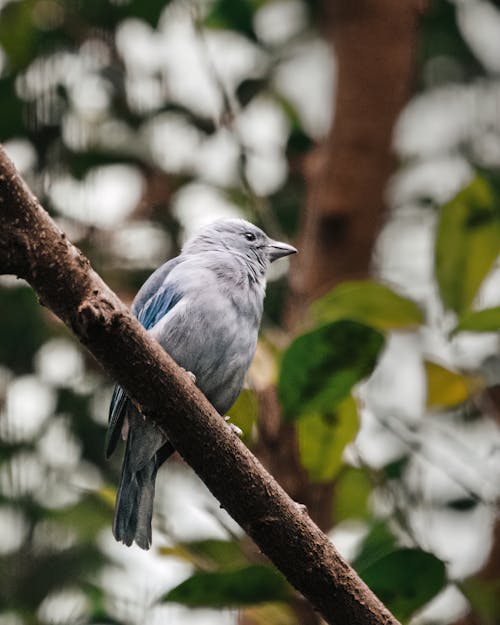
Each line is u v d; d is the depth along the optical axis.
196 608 7.60
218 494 6.50
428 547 8.94
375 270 12.97
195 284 9.20
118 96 12.70
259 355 9.38
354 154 12.25
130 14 12.33
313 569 6.46
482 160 13.60
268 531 6.45
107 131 12.60
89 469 11.77
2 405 11.50
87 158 12.43
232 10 12.50
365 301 9.31
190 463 6.45
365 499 9.77
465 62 13.62
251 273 9.53
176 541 8.57
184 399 6.22
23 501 11.20
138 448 8.58
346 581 6.46
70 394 11.73
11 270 5.82
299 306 11.12
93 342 5.98
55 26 12.45
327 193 12.24
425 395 9.34
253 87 12.84
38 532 11.06
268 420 8.96
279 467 8.85
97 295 5.90
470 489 9.38
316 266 12.09
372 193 12.25
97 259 12.28
